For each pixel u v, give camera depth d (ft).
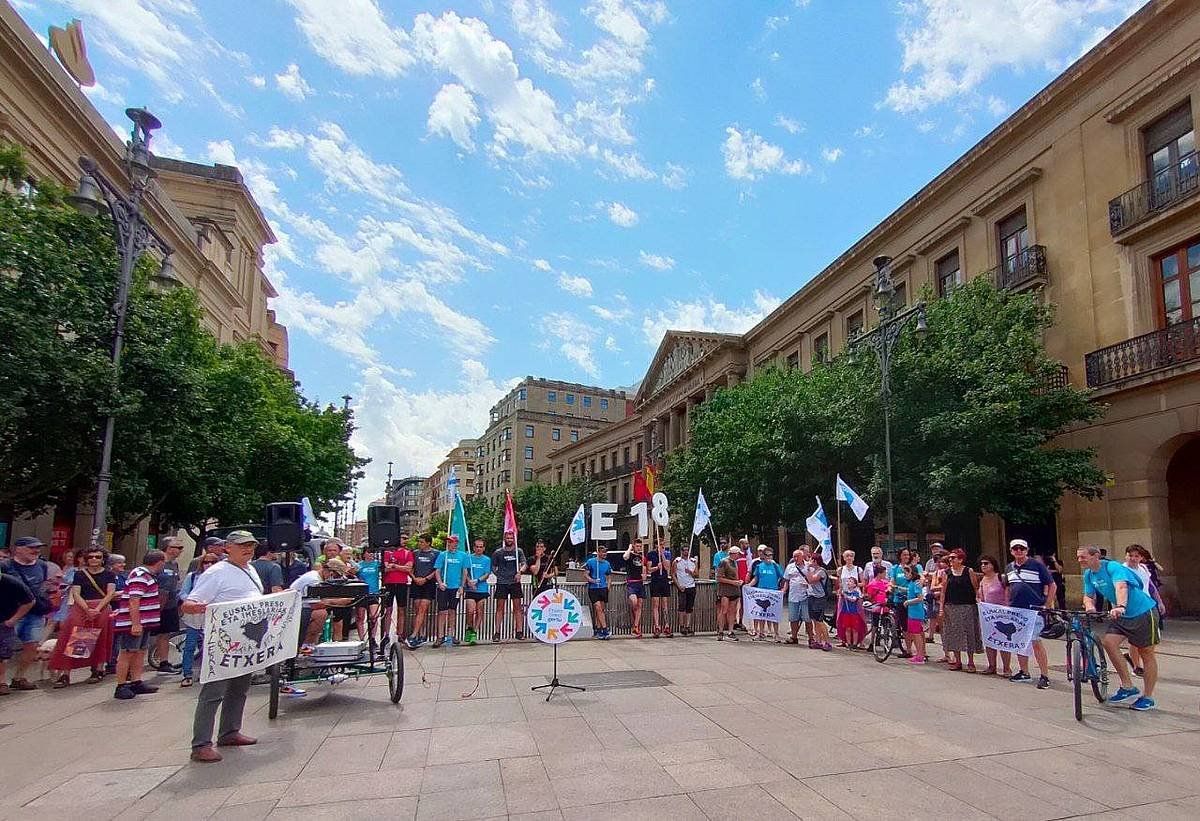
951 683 28.55
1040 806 14.83
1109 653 24.79
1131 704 24.16
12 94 54.85
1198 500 58.23
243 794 15.62
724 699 25.05
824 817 14.19
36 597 28.30
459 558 39.47
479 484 356.79
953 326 58.59
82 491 50.42
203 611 18.56
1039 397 54.44
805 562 40.45
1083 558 25.79
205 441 54.13
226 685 19.49
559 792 15.61
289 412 85.35
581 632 44.65
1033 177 66.13
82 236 42.88
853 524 83.15
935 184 79.05
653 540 124.67
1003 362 53.93
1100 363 57.47
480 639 40.83
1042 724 21.81
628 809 14.60
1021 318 57.31
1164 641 41.09
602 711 23.22
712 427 87.25
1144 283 55.47
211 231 99.35
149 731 21.33
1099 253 59.52
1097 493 53.83
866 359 61.36
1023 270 65.82
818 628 39.34
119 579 30.30
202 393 49.75
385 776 16.76
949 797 15.33
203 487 56.13
